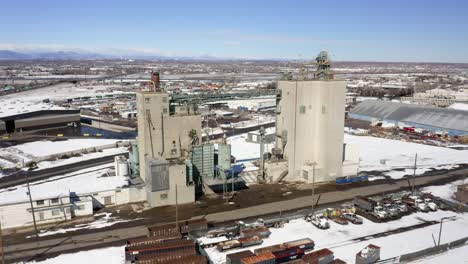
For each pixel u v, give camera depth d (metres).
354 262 46.12
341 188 74.19
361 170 87.44
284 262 45.16
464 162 96.12
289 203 65.88
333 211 60.47
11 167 88.75
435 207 63.53
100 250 48.62
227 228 54.59
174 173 64.19
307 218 58.81
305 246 48.94
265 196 69.44
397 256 47.28
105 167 88.50
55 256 47.03
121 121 157.38
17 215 55.91
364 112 172.12
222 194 70.44
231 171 76.12
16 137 124.12
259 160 87.75
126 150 106.19
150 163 62.75
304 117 77.00
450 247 50.16
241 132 133.62
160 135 68.75
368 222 58.66
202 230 53.78
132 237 52.41
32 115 139.25
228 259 44.72
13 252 47.97
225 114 171.12
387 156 102.00
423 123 143.38
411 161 96.69
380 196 68.88
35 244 50.31
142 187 66.69
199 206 64.31
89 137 125.19
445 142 121.25
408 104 166.12
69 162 93.25
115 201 65.12
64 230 54.81
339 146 78.56
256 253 46.34
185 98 71.56
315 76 79.81
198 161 70.94
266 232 53.25
